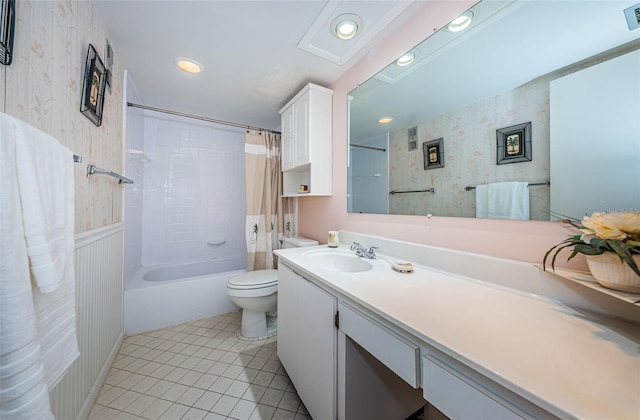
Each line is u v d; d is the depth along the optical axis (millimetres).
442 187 1136
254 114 2541
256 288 1734
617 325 605
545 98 805
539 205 823
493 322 622
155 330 1881
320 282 1036
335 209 1906
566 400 366
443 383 546
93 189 1161
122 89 1664
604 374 427
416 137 1251
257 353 1615
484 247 978
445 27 1079
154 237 2525
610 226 546
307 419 1106
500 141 924
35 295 574
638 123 631
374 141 1508
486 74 961
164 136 2568
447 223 1113
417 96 1233
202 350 1638
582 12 732
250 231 2375
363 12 1201
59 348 647
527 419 406
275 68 1683
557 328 592
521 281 823
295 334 1226
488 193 962
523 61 859
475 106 1000
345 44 1446
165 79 1829
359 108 1613
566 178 760
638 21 638
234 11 1186
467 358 473
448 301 758
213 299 2141
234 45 1441
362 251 1375
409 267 1075
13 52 627
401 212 1346
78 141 1008
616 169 667
